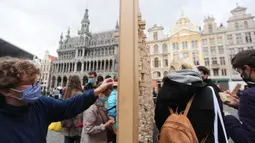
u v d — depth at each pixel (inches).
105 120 106.4
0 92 41.9
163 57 1342.3
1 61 43.7
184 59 75.3
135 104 48.3
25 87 44.1
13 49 100.3
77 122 119.4
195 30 1274.6
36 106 51.1
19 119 43.1
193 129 50.9
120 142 45.8
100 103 105.6
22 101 44.5
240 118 50.8
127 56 50.1
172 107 61.1
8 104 42.8
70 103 57.8
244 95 51.6
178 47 1299.2
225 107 545.0
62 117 56.8
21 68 42.8
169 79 61.5
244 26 1135.0
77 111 58.0
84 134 99.4
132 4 53.4
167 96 59.6
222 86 1107.9
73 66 1838.1
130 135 45.2
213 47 1202.6
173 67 79.6
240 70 60.0
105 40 1833.2
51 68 1985.7
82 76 1705.2
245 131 47.2
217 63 1157.1
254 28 1095.0
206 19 1277.1
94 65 1734.7
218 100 56.7
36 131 46.0
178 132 49.0
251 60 56.1
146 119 150.4
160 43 1375.5
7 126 40.2
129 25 51.9
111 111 111.3
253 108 47.5
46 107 54.1
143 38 151.8
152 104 253.1
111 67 1660.9
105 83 63.0
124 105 47.7
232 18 1181.1
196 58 1227.9
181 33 1314.0
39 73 50.0
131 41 50.6
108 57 1647.4
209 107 53.6
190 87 55.0
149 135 164.1
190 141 47.1
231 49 1147.9
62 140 211.8
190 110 55.9
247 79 57.8
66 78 1860.2
